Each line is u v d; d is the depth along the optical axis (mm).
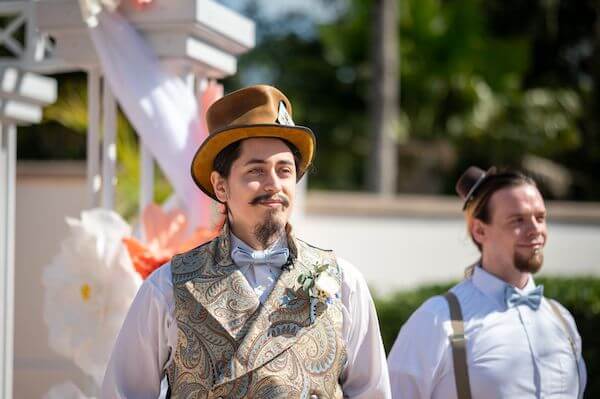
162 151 4133
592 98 20594
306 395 2615
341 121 20953
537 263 3633
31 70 4746
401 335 3635
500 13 20641
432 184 20016
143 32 4207
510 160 19625
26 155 13477
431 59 19031
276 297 2717
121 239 3920
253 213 2723
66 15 4254
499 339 3527
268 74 22922
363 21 19625
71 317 3838
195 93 4500
